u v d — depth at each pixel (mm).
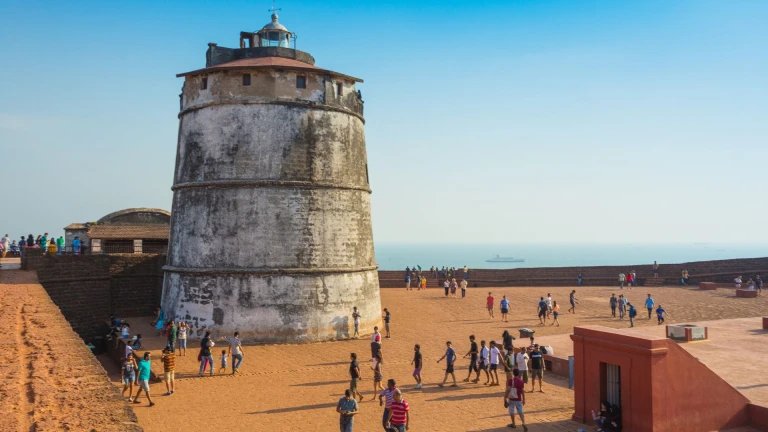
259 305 30328
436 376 23172
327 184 32344
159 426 17219
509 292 50906
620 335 16391
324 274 31578
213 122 32125
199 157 32344
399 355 27094
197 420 17781
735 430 16672
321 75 33031
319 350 28547
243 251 30766
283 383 22219
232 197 31219
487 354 21812
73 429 8305
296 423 17531
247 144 31578
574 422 17484
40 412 9047
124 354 27172
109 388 10438
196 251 31516
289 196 31422
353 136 34562
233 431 16812
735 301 44375
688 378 16188
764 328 31234
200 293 30875
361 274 33469
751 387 19484
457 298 46812
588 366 17375
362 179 35250
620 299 38438
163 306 33188
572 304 40812
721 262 56031
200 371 23484
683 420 16000
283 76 32188
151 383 22391
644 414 15695
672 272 56531
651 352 15555
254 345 29844
